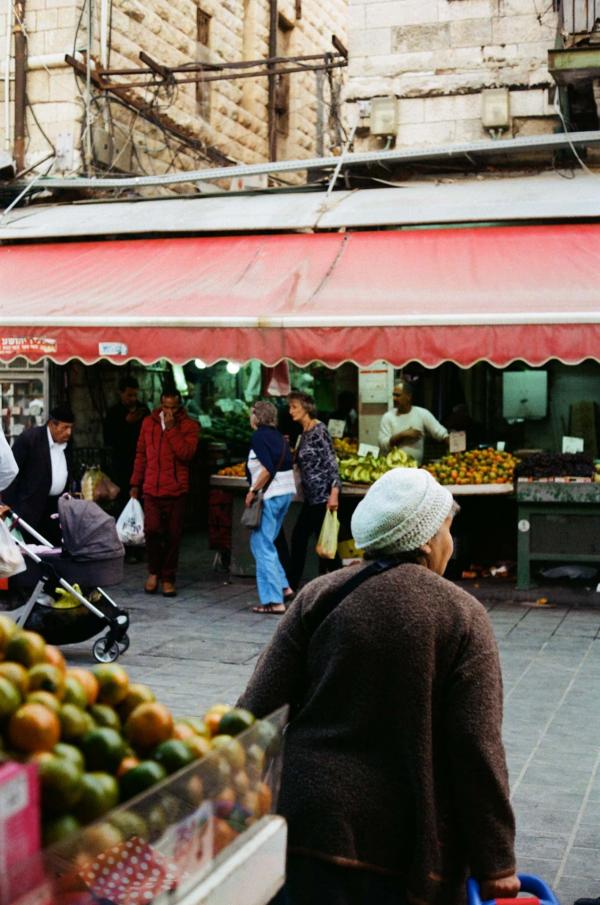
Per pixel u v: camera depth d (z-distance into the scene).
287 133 18.95
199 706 6.70
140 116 14.48
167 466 10.52
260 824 1.95
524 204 11.24
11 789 1.50
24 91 13.58
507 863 2.60
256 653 8.15
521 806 5.12
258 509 9.65
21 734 1.75
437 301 9.75
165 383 15.97
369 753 2.69
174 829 1.70
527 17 12.58
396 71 13.06
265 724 2.01
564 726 6.37
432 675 2.66
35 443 8.93
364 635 2.69
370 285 10.25
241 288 10.48
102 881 1.57
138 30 14.47
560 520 10.52
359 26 13.18
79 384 13.98
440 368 13.99
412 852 2.62
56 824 1.68
